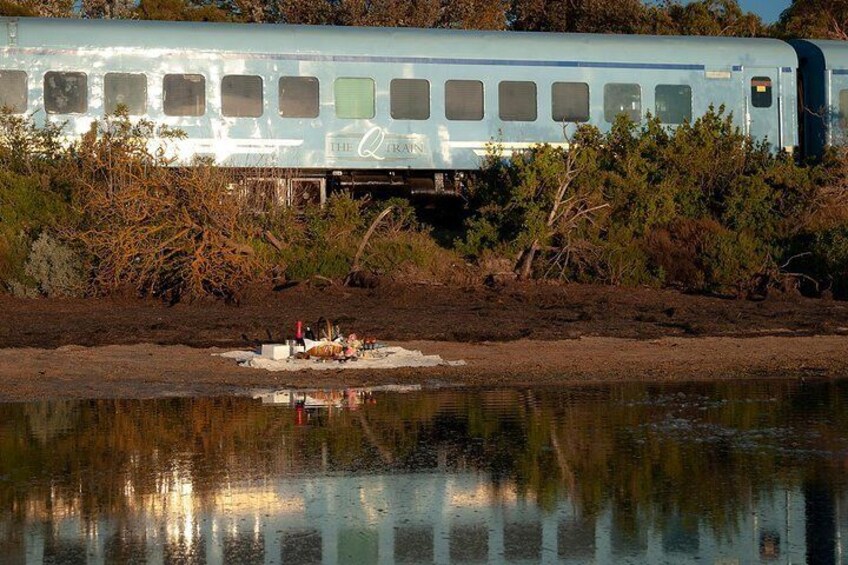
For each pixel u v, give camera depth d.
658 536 15.35
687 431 22.02
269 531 15.61
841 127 55.59
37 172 46.91
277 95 48.94
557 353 32.53
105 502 17.02
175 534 15.45
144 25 48.31
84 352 31.61
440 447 20.61
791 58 54.62
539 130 51.50
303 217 47.62
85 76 47.38
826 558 14.45
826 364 31.28
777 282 47.16
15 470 18.91
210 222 43.28
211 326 36.47
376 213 48.88
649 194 49.34
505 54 51.12
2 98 46.88
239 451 20.27
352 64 49.62
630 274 47.38
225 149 48.50
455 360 31.16
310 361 30.14
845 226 48.47
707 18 76.69
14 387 26.73
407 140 50.12
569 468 19.05
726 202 50.66
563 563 14.31
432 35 50.75
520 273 47.03
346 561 14.33
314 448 20.50
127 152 44.25
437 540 15.20
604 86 52.31
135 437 21.39
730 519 16.11
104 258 42.53
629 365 30.78
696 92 53.53
